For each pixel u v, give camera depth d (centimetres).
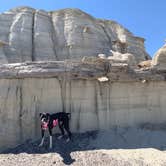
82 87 1662
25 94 1617
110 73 1656
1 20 3284
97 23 3662
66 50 3188
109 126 1634
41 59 3002
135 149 1433
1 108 1574
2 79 1608
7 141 1540
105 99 1667
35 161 1338
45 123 1488
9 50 2947
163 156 1362
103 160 1321
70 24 3394
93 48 3247
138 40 3716
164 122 1680
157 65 1716
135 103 1686
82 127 1619
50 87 1639
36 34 3189
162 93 1719
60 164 1298
